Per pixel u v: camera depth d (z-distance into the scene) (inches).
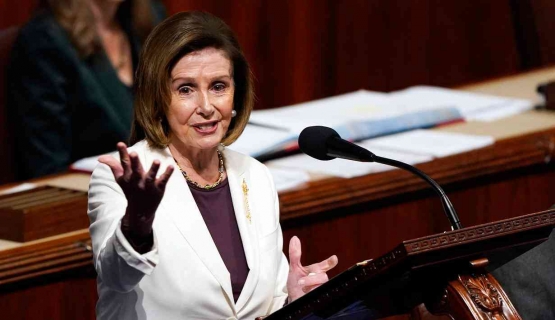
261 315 325.4
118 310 309.9
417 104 596.1
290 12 774.5
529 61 753.0
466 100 611.5
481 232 233.0
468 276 246.7
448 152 499.5
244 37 757.9
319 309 247.9
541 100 621.3
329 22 792.9
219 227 327.0
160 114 317.1
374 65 821.2
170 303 308.5
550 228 243.8
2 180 589.9
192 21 310.2
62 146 591.2
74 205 403.5
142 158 320.8
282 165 490.9
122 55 617.9
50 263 380.5
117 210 301.6
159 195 255.9
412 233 481.1
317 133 301.1
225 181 333.4
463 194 496.4
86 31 589.6
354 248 464.4
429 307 253.3
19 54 586.9
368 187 460.1
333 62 800.9
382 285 239.6
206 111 307.1
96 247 299.7
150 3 623.5
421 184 476.1
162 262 308.8
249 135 512.7
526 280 308.2
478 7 861.8
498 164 499.8
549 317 307.4
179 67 307.4
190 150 326.0
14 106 587.8
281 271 337.4
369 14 810.8
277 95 780.0
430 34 843.4
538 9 746.2
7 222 394.0
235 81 328.2
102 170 315.3
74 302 390.0
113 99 600.1
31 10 664.4
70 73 587.8
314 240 451.8
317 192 446.9
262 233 331.3
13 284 374.9
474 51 866.1
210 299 311.4
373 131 530.6
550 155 516.7
